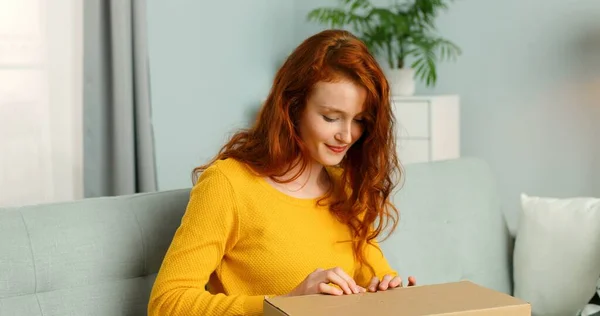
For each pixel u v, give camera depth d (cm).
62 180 305
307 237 154
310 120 148
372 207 163
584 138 361
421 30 375
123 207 163
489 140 383
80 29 305
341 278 132
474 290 129
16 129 291
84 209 158
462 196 239
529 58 370
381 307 118
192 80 358
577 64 360
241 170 152
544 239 233
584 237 226
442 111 363
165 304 139
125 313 156
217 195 147
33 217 150
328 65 145
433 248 225
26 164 294
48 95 299
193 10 356
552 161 369
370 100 149
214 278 155
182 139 355
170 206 169
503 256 247
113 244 157
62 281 149
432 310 116
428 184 231
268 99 156
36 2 293
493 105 381
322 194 161
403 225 219
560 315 227
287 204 154
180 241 144
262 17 397
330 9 382
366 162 160
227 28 375
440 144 362
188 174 359
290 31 419
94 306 152
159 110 343
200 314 137
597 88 357
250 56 391
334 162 151
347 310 116
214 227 145
